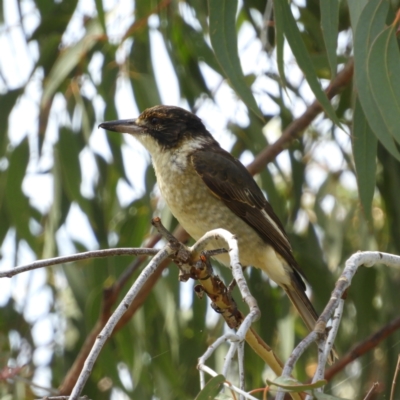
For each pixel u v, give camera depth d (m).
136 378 10.78
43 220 12.06
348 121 11.62
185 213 9.89
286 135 10.46
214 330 11.39
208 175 9.76
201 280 6.38
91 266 11.15
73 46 10.89
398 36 8.02
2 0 11.43
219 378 4.36
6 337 11.92
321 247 11.41
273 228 9.90
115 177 11.59
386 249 11.32
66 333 11.90
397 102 6.71
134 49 11.22
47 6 11.21
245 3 11.49
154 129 10.20
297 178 11.43
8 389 10.91
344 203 12.63
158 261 5.77
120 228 11.30
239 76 7.51
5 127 11.27
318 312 11.12
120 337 10.92
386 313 11.19
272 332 11.10
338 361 10.62
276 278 9.92
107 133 11.06
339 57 10.27
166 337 11.35
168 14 11.12
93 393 11.41
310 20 11.32
